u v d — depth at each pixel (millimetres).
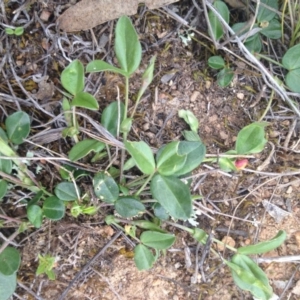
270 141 180
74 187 157
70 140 164
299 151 181
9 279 152
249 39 177
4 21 160
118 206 155
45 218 162
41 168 162
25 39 162
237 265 162
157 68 172
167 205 144
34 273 163
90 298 166
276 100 181
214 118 177
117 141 156
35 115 164
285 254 182
